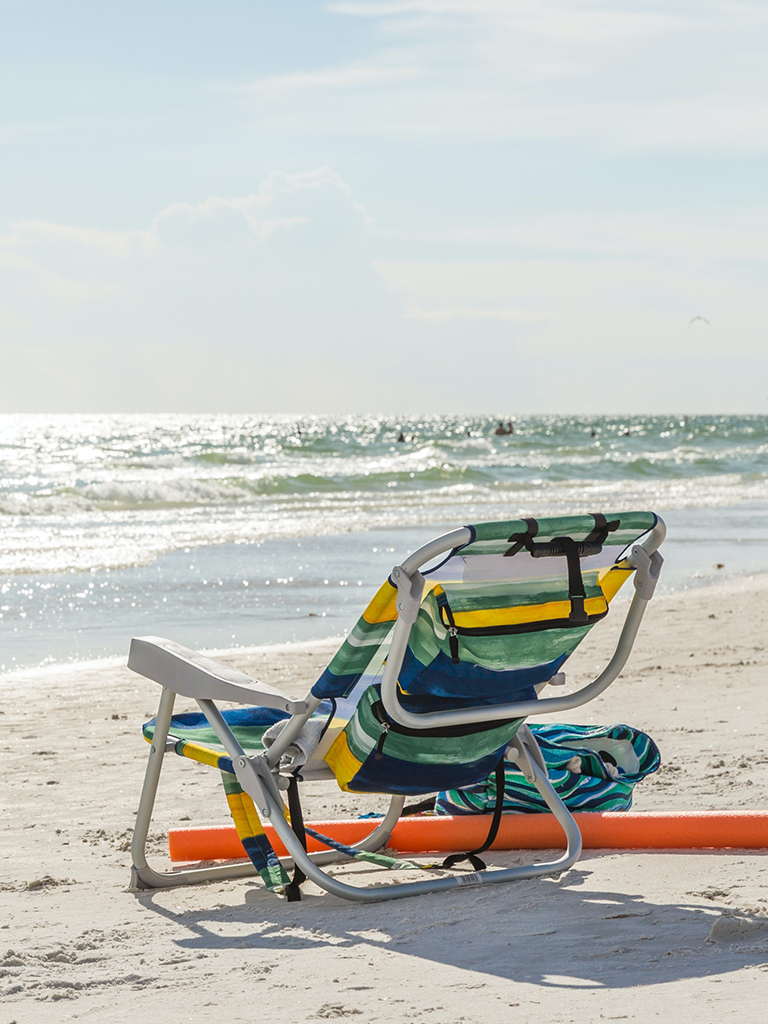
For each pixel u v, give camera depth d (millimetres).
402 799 3809
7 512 24203
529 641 3234
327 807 4660
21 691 7816
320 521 22031
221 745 3658
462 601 3078
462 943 2840
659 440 70812
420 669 3145
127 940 3055
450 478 37156
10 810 4762
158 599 12477
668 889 3205
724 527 21000
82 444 64562
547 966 2617
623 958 2641
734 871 3357
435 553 2883
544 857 3689
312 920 3170
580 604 3201
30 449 57062
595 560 3275
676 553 16891
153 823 4527
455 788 3594
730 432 83062
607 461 46844
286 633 10367
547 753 3934
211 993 2559
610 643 9523
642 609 3361
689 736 5738
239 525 21250
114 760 5730
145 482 28703
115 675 8469
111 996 2574
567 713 6516
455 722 3205
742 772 4836
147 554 16516
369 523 21547
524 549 3020
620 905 3078
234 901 3451
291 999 2486
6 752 5930
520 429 101312
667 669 8133
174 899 3510
